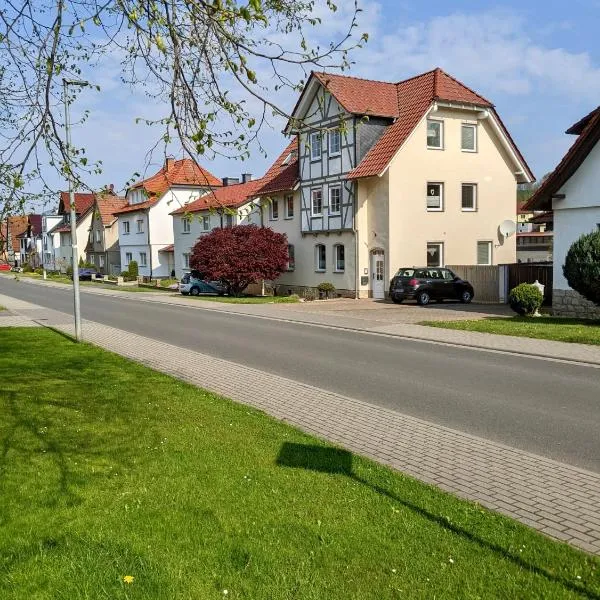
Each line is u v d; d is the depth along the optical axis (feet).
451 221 99.04
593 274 52.47
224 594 11.93
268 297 105.50
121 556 13.42
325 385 33.47
